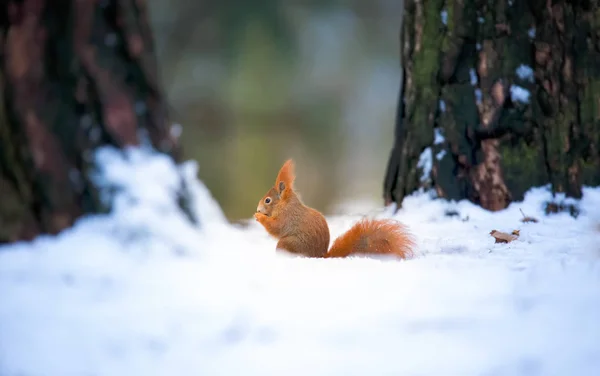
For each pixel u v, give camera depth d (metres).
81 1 11.80
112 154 11.83
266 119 23.08
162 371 11.42
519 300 11.62
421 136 12.48
